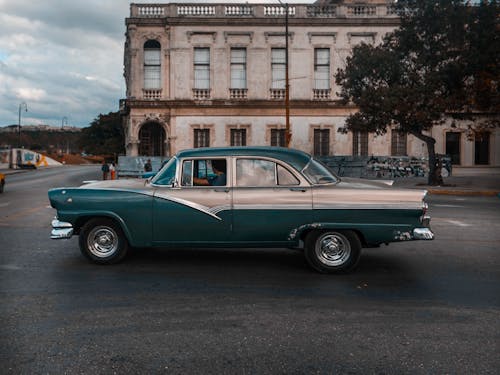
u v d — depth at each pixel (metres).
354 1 36.78
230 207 6.64
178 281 6.24
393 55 24.41
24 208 14.94
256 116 33.28
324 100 32.94
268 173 6.72
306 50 33.03
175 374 3.58
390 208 6.45
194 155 6.88
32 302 5.34
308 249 6.64
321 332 4.45
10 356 3.89
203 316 4.88
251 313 4.98
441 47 24.05
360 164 33.16
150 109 33.19
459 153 33.53
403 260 7.59
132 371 3.62
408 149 33.47
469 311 5.09
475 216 13.26
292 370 3.65
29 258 7.58
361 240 6.77
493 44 22.66
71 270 6.80
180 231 6.75
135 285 6.05
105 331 4.45
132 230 6.84
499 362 3.81
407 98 22.95
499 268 7.07
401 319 4.82
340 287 6.00
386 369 3.68
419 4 23.92
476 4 23.80
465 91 23.59
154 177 7.03
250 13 33.16
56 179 33.47
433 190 23.02
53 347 4.07
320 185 6.64
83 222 7.13
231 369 3.67
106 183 7.37
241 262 7.34
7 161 54.88
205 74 33.31
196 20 32.66
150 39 33.03
